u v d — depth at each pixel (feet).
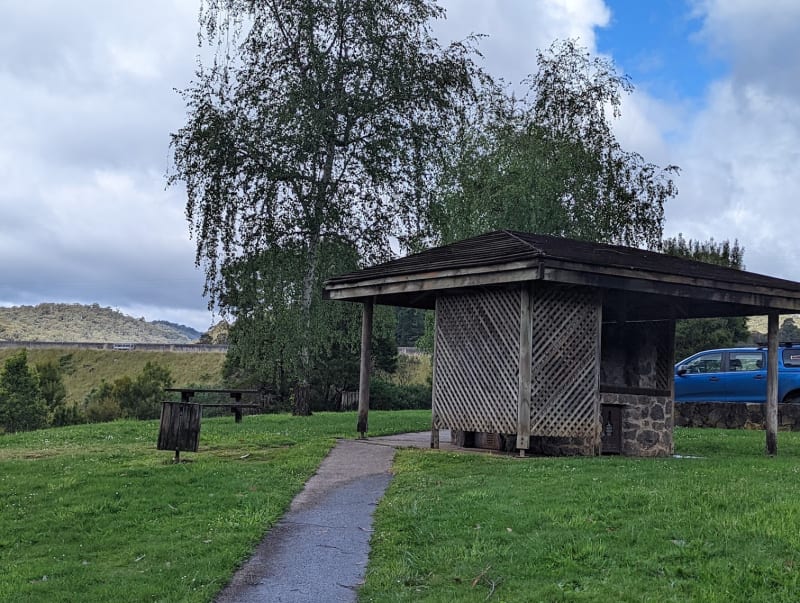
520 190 85.92
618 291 48.03
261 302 81.82
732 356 71.05
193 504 32.65
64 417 157.99
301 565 24.64
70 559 25.91
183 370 256.11
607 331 54.80
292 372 86.79
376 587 22.12
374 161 82.58
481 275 43.11
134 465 41.91
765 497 29.58
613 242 97.19
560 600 20.22
